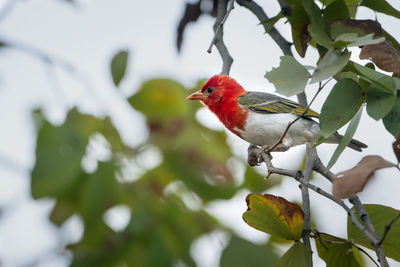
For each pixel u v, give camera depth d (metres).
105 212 8.68
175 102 9.34
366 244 6.89
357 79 7.15
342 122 6.33
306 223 7.05
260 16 9.53
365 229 6.23
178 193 9.46
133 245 8.98
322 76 6.11
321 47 7.36
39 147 8.45
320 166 7.70
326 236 7.05
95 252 8.95
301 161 10.67
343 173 6.10
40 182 8.41
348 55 6.15
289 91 6.22
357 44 6.14
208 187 9.35
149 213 9.10
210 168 9.41
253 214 6.92
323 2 7.58
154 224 9.07
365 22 6.77
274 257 8.23
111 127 8.92
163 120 9.34
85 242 9.02
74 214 9.02
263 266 8.16
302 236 6.98
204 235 9.05
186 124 9.41
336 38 6.54
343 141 6.41
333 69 6.12
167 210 9.15
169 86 9.37
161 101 9.29
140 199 9.13
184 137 9.35
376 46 6.78
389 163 5.97
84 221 8.73
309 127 10.89
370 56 6.78
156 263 8.89
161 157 9.30
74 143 8.52
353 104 6.34
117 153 9.07
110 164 8.71
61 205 8.86
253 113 11.09
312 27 6.87
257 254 8.26
